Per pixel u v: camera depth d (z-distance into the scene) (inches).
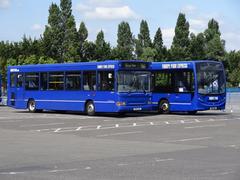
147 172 448.1
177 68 1306.6
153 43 4675.2
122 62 1200.2
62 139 740.7
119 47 4261.8
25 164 500.4
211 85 1285.7
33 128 931.3
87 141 712.4
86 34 3553.2
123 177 424.5
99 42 4286.4
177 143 681.6
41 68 1397.6
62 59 3415.4
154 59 4207.7
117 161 515.8
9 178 424.5
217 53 4111.7
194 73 1267.2
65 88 1328.7
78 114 1350.9
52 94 1363.2
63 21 3518.7
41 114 1357.0
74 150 608.1
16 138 756.0
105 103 1224.2
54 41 3476.9
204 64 1278.3
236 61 4552.2
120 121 1093.1
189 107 1277.1
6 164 501.0
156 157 543.8
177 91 1304.1
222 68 1305.4
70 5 3521.2
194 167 474.3
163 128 917.8
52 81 1366.9
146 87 1241.4
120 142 697.0
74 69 1305.4
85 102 1275.8
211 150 603.5
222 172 445.4
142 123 1035.3
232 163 498.0
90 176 430.6
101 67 1234.6
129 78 1211.9
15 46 3476.9
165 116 1259.2
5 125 999.6
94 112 1257.4
